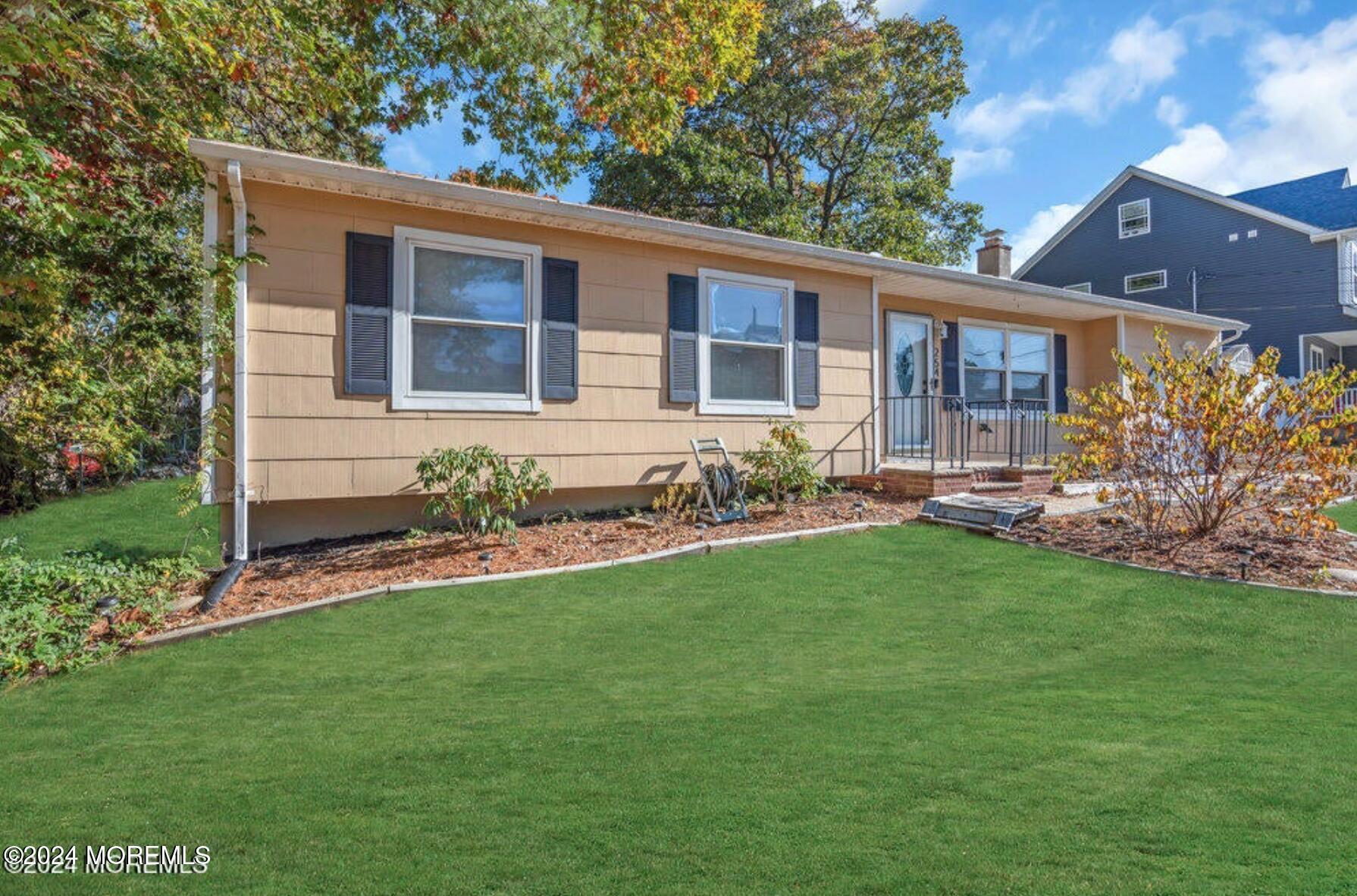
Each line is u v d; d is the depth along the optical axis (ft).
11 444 27.09
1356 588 16.20
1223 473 20.25
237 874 6.19
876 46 63.41
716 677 11.55
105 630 14.25
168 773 8.35
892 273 29.66
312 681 11.63
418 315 21.27
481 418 22.08
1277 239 64.75
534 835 6.66
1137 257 73.97
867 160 69.31
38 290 20.24
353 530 21.70
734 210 59.98
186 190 23.41
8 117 14.57
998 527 21.91
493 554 19.40
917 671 11.85
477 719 9.83
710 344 26.32
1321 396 19.03
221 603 15.80
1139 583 16.89
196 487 18.63
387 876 6.07
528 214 21.88
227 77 23.59
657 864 6.11
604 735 9.08
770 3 63.21
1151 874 5.79
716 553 19.94
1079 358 41.65
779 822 6.77
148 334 24.17
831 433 29.09
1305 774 7.64
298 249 19.61
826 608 15.33
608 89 32.48
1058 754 8.25
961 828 6.59
